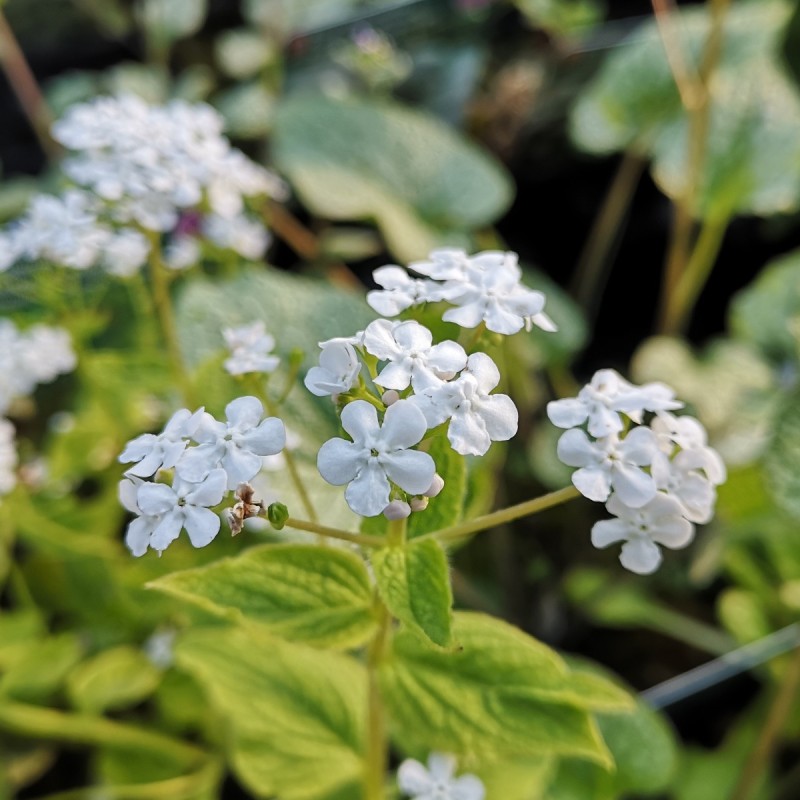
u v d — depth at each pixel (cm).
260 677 8
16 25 22
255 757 8
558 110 19
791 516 10
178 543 10
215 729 11
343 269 16
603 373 6
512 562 14
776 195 14
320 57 20
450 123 19
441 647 5
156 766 11
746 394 13
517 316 6
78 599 12
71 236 9
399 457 5
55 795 12
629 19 20
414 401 5
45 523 11
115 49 22
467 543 13
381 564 6
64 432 12
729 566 12
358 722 8
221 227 11
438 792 8
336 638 6
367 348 5
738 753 11
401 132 14
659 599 14
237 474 5
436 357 5
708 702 12
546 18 18
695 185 14
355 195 14
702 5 19
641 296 18
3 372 10
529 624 14
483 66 20
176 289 13
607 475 6
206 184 9
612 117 16
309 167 14
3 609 13
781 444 10
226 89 22
